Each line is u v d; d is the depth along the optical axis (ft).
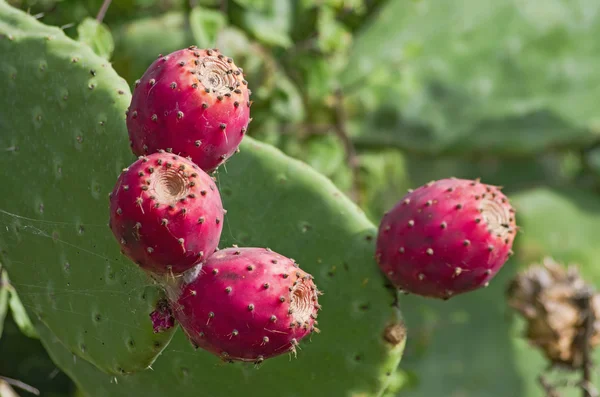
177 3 4.39
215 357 3.05
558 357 3.88
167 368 3.09
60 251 2.97
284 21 4.69
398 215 2.89
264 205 3.08
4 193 3.03
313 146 4.79
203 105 2.62
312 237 3.06
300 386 3.08
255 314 2.56
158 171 2.53
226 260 2.60
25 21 3.06
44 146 2.97
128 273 2.80
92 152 2.89
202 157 2.66
